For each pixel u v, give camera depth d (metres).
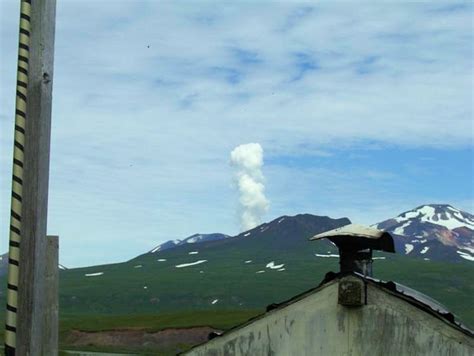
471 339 14.14
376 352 14.71
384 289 14.76
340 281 14.88
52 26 9.78
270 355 15.46
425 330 14.45
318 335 15.16
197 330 148.50
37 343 9.34
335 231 15.52
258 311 174.38
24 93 9.55
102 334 148.38
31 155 9.48
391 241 15.68
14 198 9.37
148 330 148.75
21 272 9.32
